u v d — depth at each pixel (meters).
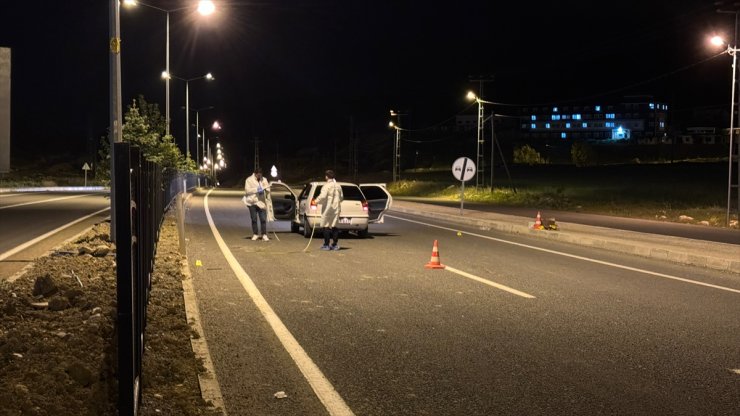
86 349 6.50
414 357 6.71
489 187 50.06
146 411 4.97
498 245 17.78
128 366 4.29
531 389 5.75
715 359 6.70
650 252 15.70
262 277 11.63
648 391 5.71
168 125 36.75
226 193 53.16
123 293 4.27
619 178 61.81
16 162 131.12
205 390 5.50
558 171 75.44
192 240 17.52
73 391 5.27
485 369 6.32
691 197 40.00
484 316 8.66
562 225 23.84
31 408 4.73
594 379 6.03
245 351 6.86
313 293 10.18
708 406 5.34
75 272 10.94
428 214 31.36
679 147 118.25
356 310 8.96
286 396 5.53
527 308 9.21
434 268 13.05
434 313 8.83
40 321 7.57
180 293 9.73
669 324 8.27
